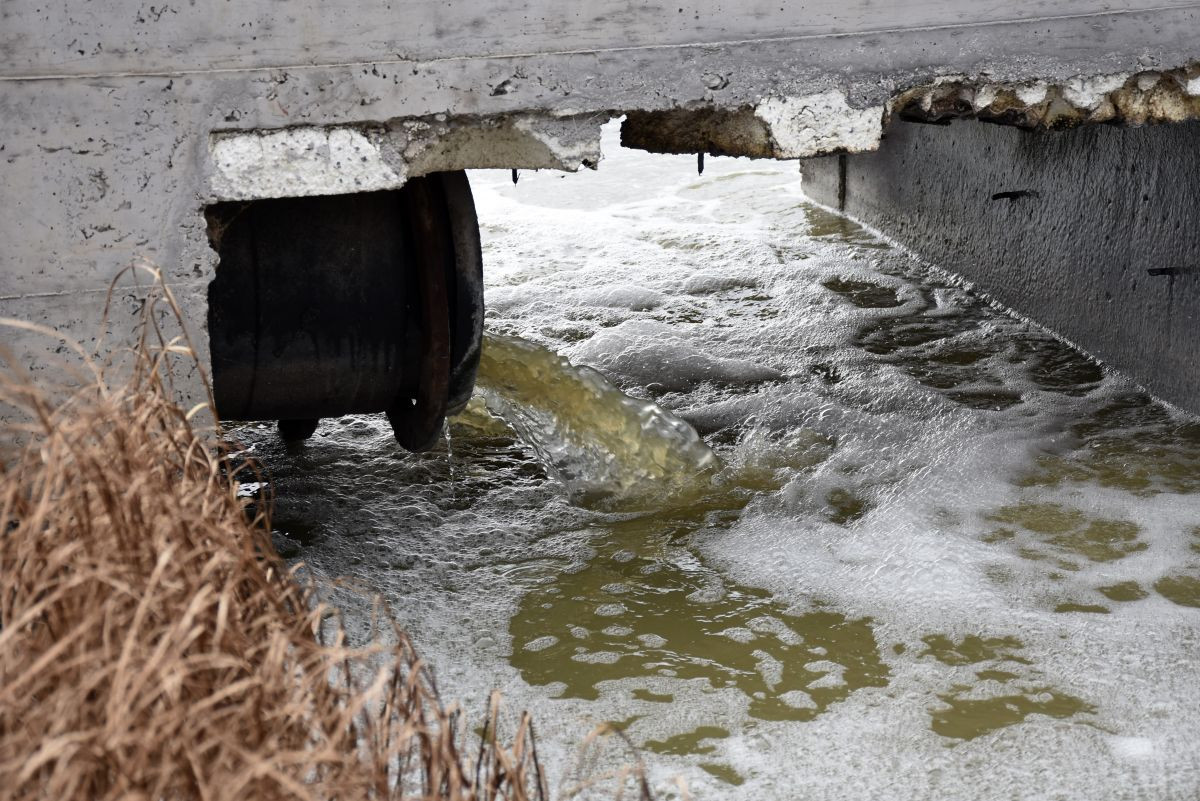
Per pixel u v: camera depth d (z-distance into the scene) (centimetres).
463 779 238
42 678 206
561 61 354
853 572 402
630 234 821
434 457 496
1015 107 395
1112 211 550
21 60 319
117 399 267
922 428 512
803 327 640
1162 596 381
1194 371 504
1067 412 521
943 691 338
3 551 239
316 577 399
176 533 236
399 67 343
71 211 332
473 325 389
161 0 324
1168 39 388
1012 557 407
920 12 373
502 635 371
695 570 408
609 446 468
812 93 373
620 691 341
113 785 193
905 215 761
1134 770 303
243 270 367
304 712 219
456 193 384
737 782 303
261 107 337
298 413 397
